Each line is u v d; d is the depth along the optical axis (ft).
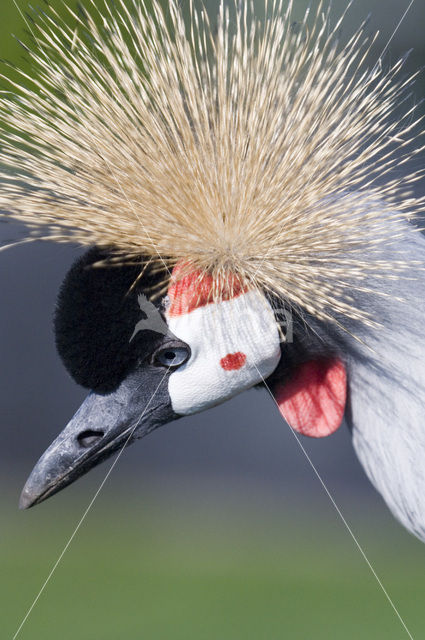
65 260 19.12
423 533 11.97
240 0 12.16
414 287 11.59
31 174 13.26
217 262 11.41
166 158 11.57
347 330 11.74
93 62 12.10
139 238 11.27
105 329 11.38
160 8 12.38
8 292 49.70
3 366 51.44
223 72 11.90
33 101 12.29
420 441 11.64
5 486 46.96
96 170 11.89
